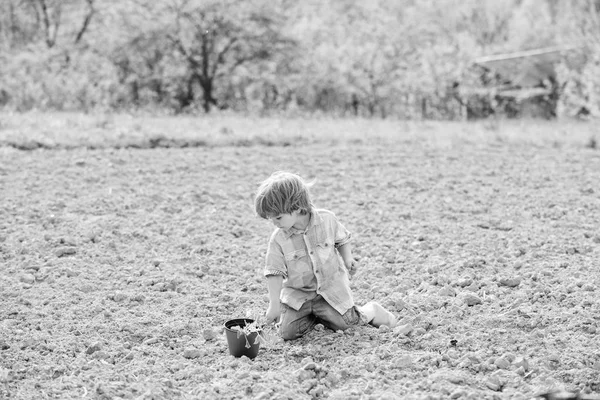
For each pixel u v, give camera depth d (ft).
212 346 13.99
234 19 90.17
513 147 39.78
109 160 31.32
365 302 16.39
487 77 100.07
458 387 11.82
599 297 15.78
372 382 12.14
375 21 111.24
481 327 14.56
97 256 19.48
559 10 139.44
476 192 27.37
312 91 99.30
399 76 98.94
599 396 11.40
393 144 39.63
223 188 27.43
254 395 11.80
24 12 115.96
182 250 20.18
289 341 14.33
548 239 20.65
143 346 13.96
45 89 69.10
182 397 11.76
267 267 13.92
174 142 36.68
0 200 24.34
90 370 12.83
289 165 32.17
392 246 20.51
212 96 97.19
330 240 14.28
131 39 91.86
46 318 15.26
